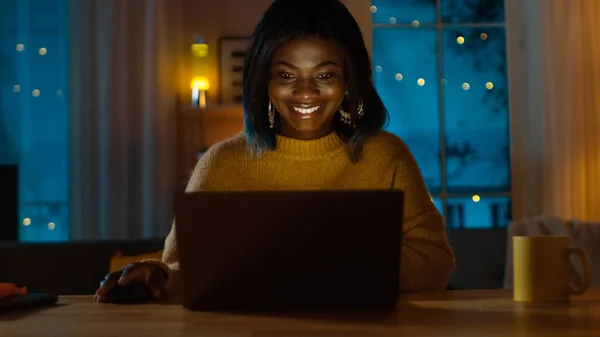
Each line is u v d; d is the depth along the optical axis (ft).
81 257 9.55
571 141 13.76
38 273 9.40
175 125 13.71
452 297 3.89
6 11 14.17
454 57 14.51
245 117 5.40
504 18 14.48
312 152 5.42
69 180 13.75
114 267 9.07
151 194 13.34
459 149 14.48
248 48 5.18
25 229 14.17
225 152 5.56
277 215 3.29
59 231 14.21
